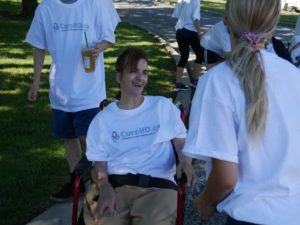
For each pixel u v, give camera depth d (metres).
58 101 4.14
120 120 3.18
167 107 3.21
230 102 1.84
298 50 3.74
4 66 9.16
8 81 8.09
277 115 1.86
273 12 1.86
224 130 1.84
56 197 4.23
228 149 1.84
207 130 1.86
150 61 10.52
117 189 3.06
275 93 1.87
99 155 3.16
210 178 1.90
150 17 20.75
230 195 1.92
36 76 4.23
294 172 1.86
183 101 7.53
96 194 3.10
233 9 1.91
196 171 4.83
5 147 5.41
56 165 4.98
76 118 4.14
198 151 1.87
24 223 3.93
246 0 1.87
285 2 30.02
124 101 3.20
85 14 3.95
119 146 3.15
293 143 1.85
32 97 4.30
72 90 4.04
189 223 3.92
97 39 4.02
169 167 3.18
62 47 4.01
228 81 1.86
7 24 14.77
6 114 6.51
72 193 4.25
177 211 2.81
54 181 4.63
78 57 4.00
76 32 3.96
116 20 4.08
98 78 4.09
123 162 3.13
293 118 1.86
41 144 5.52
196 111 1.90
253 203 1.87
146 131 3.16
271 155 1.86
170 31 16.23
